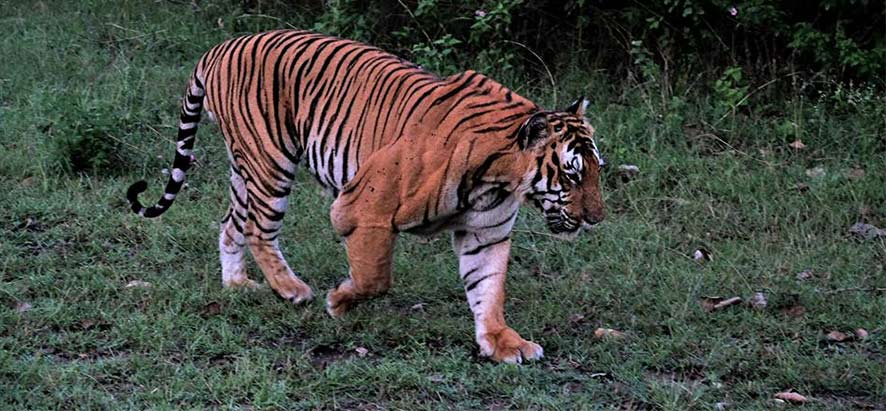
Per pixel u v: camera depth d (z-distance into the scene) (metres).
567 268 9.76
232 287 9.12
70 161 11.29
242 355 8.00
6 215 10.34
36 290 8.98
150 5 15.06
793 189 11.21
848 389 7.88
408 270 9.54
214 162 11.67
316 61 8.38
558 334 8.57
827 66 12.55
